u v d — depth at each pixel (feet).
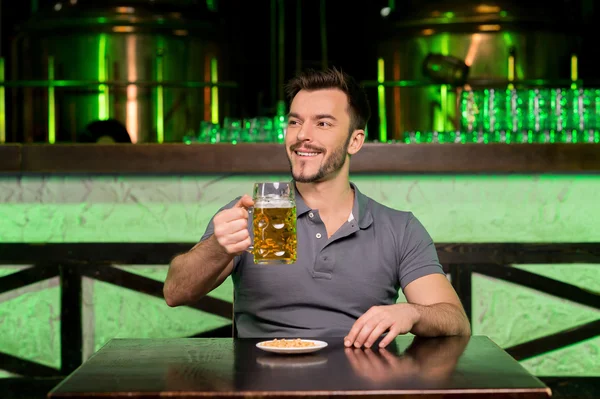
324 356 6.84
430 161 12.37
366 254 8.76
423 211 12.69
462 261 12.75
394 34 18.24
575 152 12.43
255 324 8.73
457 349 7.14
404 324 7.33
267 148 12.34
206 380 5.98
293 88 9.02
